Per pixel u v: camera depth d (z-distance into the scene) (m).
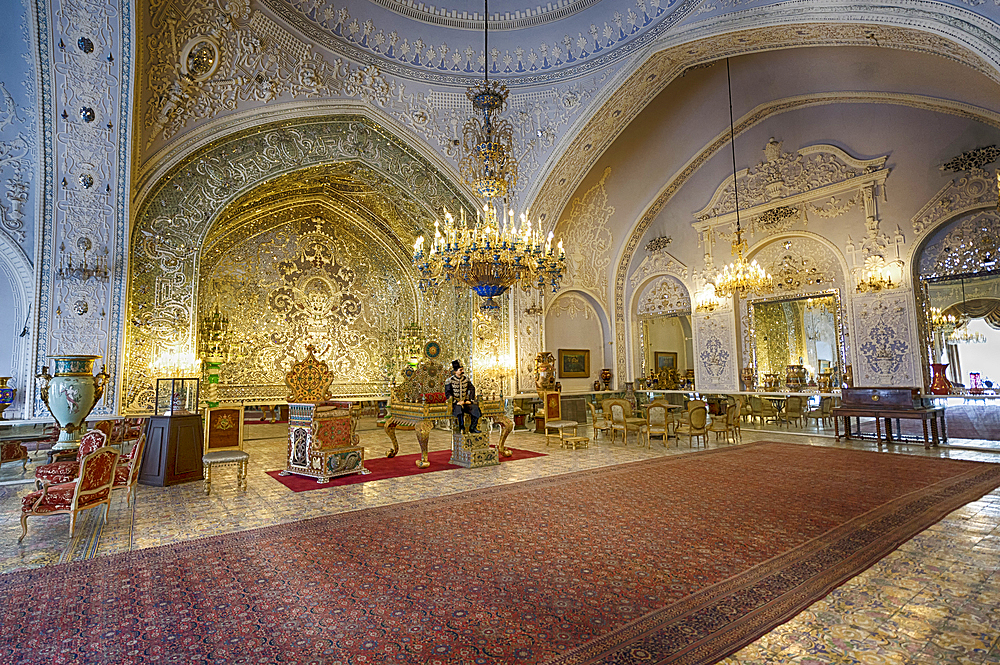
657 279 13.73
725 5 8.01
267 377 11.87
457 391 7.84
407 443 10.61
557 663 2.45
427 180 11.25
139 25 7.30
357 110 9.71
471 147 10.39
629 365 14.17
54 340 7.56
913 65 8.43
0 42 6.94
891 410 8.96
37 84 7.12
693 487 6.09
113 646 2.64
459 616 2.95
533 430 12.14
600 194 12.88
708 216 12.62
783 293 11.42
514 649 2.58
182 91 8.14
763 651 2.54
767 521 4.70
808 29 7.34
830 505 5.20
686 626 2.80
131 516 5.11
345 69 9.34
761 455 8.30
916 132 9.59
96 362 7.79
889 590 3.23
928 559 3.73
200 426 6.91
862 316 10.17
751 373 11.90
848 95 9.95
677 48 8.85
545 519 4.88
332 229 12.93
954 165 9.18
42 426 7.35
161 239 8.62
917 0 5.99
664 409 9.48
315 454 6.84
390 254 13.58
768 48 8.31
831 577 3.43
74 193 7.65
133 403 8.23
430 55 9.88
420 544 4.21
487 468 7.55
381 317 13.59
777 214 11.42
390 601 3.15
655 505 5.32
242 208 10.52
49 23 6.87
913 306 9.55
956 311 9.34
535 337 12.66
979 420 9.12
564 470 7.28
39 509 4.42
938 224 9.34
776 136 11.41
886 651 2.53
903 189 9.75
